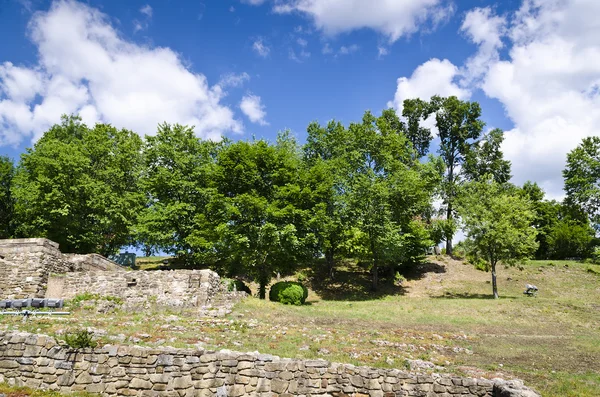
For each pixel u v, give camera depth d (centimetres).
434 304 2875
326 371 1091
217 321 1786
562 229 4969
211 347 1332
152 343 1301
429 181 4306
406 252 4019
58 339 1080
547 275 4100
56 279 2231
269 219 2847
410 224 4059
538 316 2508
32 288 2161
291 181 3161
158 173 3541
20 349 1033
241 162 3123
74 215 3272
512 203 3369
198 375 1021
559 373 1336
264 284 2888
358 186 3650
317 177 3284
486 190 3488
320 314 2314
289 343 1512
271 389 1051
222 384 1029
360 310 2619
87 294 2122
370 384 1085
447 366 1373
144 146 4059
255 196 2902
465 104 5006
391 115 5203
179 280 2248
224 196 3025
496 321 2367
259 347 1417
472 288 3775
